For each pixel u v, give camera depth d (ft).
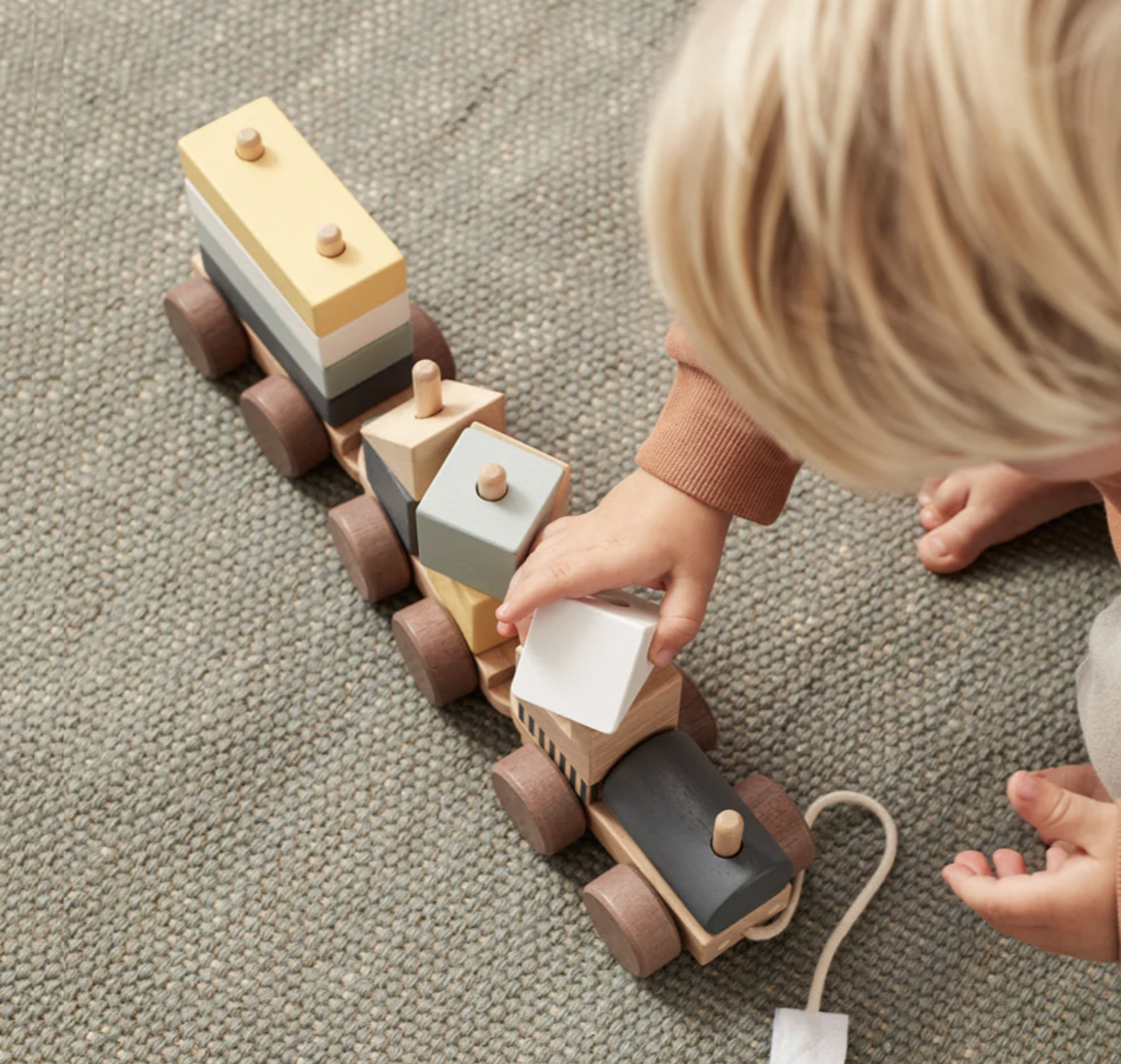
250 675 3.61
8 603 3.68
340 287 3.26
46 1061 3.20
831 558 3.77
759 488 2.93
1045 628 3.69
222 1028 3.24
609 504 3.01
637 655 2.84
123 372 3.98
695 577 2.94
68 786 3.47
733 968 3.31
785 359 1.48
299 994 3.28
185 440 3.90
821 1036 3.18
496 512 3.05
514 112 4.34
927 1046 3.23
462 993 3.29
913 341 1.39
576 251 4.16
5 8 4.42
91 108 4.31
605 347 4.03
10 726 3.53
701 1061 3.22
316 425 3.67
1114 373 1.42
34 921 3.33
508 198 4.22
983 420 1.47
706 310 1.51
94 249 4.13
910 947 3.34
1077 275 1.31
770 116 1.36
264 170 3.43
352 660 3.64
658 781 3.07
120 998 3.26
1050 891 2.59
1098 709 3.10
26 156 4.24
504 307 4.08
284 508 3.83
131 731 3.54
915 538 3.80
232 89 4.35
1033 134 1.25
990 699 3.60
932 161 1.29
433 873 3.41
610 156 4.28
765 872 2.98
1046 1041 3.23
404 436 3.19
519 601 2.86
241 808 3.47
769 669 3.63
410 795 3.50
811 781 3.51
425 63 4.40
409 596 3.72
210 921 3.35
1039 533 3.81
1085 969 3.30
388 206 4.20
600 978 3.30
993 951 3.33
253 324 3.69
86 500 3.81
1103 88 1.26
